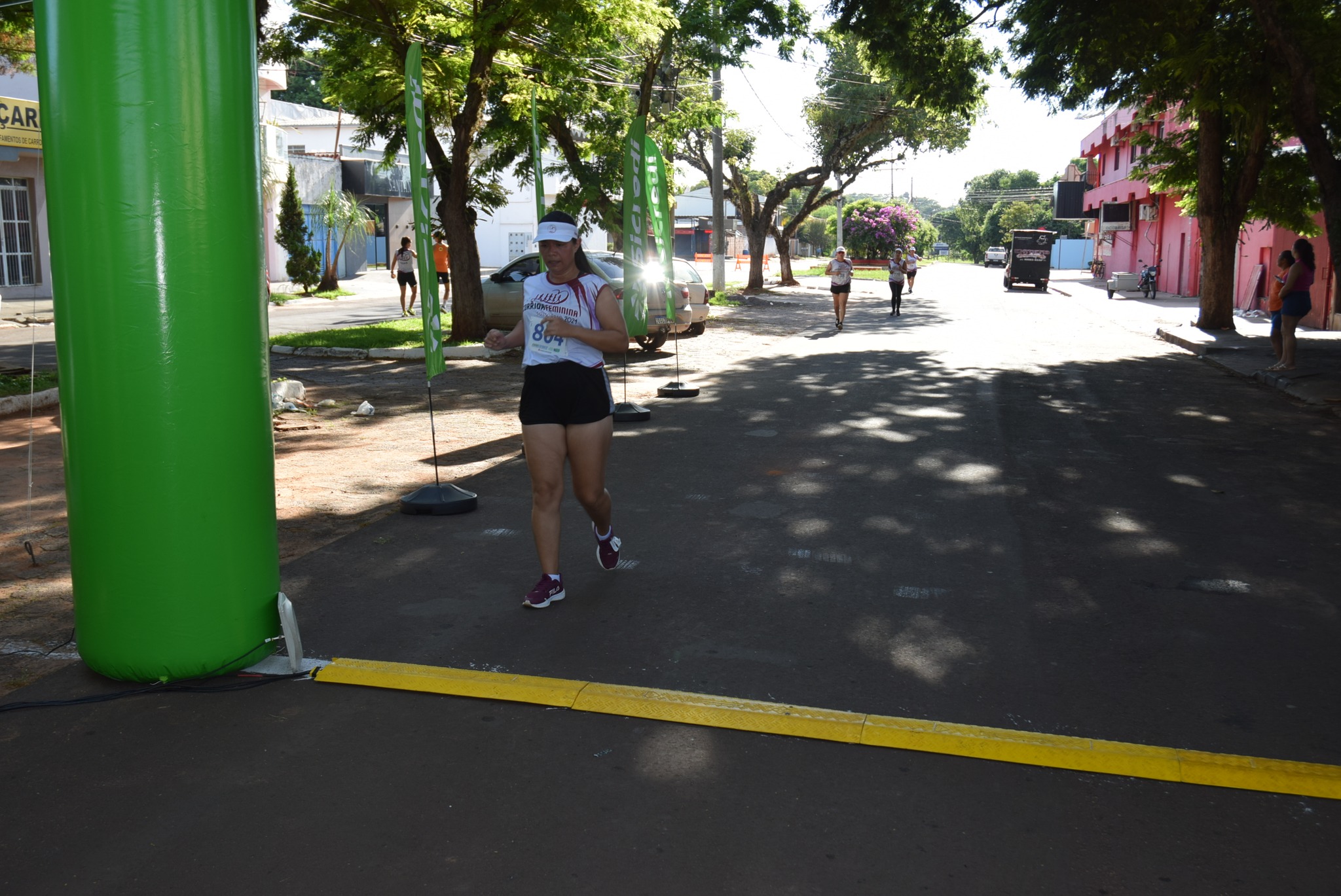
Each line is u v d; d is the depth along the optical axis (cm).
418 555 568
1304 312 1333
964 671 415
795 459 830
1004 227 11144
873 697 390
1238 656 432
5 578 527
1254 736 361
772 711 374
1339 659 430
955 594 508
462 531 617
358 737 358
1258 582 529
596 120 2217
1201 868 282
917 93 1866
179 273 377
